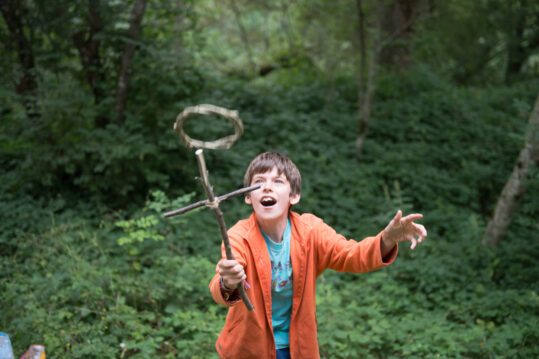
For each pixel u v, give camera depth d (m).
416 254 5.75
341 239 2.35
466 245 6.01
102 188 6.30
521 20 12.91
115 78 6.62
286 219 2.39
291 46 12.26
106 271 4.54
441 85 11.35
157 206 4.71
